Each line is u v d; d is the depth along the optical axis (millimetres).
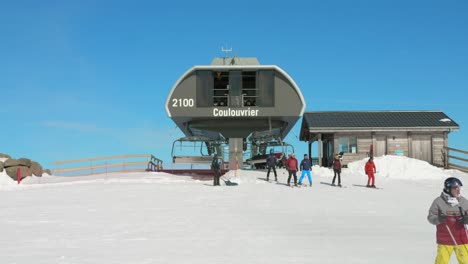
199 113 30031
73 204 16266
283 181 24125
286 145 35875
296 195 18484
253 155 39562
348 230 11047
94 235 10445
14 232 10922
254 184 22750
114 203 16375
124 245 9219
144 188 21219
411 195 19000
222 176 28078
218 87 32938
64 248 8953
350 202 16578
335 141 35719
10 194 19859
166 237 10109
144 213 13922
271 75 30391
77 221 12555
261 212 14086
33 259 7945
